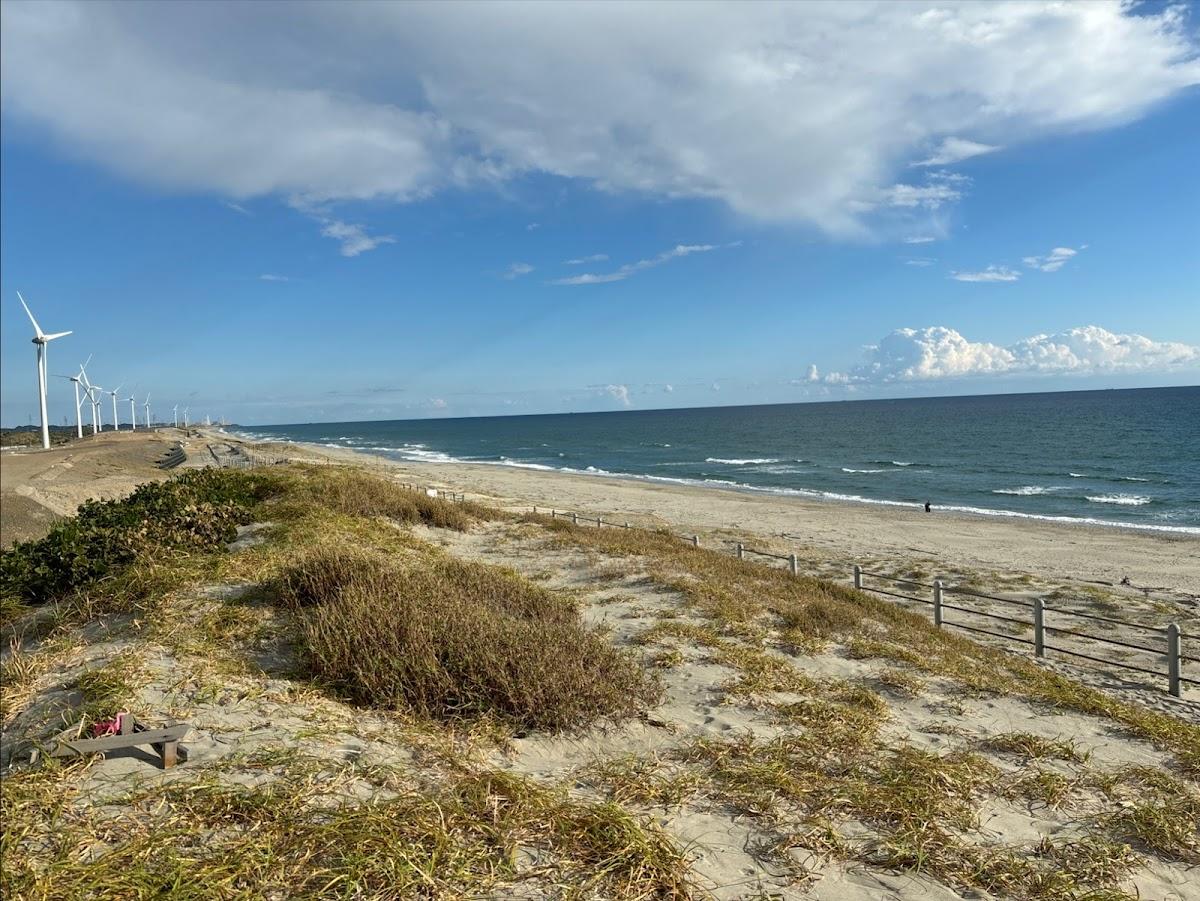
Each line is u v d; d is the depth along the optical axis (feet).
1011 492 140.05
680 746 18.24
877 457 227.81
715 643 28.04
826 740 18.92
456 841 12.00
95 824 11.68
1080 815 16.24
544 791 14.12
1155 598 57.67
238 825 11.85
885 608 42.16
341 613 21.62
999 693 25.16
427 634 20.31
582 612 32.50
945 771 17.28
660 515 109.40
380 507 55.62
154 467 160.86
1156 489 136.98
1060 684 28.89
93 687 17.13
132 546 31.04
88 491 101.65
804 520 105.29
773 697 22.57
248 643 21.57
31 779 12.84
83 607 25.05
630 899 11.21
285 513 46.03
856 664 27.45
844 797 15.49
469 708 18.21
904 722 21.74
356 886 10.38
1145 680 36.17
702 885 12.13
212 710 16.49
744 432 416.87
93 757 13.71
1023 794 17.13
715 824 14.35
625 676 21.83
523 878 11.39
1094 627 48.16
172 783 12.94
